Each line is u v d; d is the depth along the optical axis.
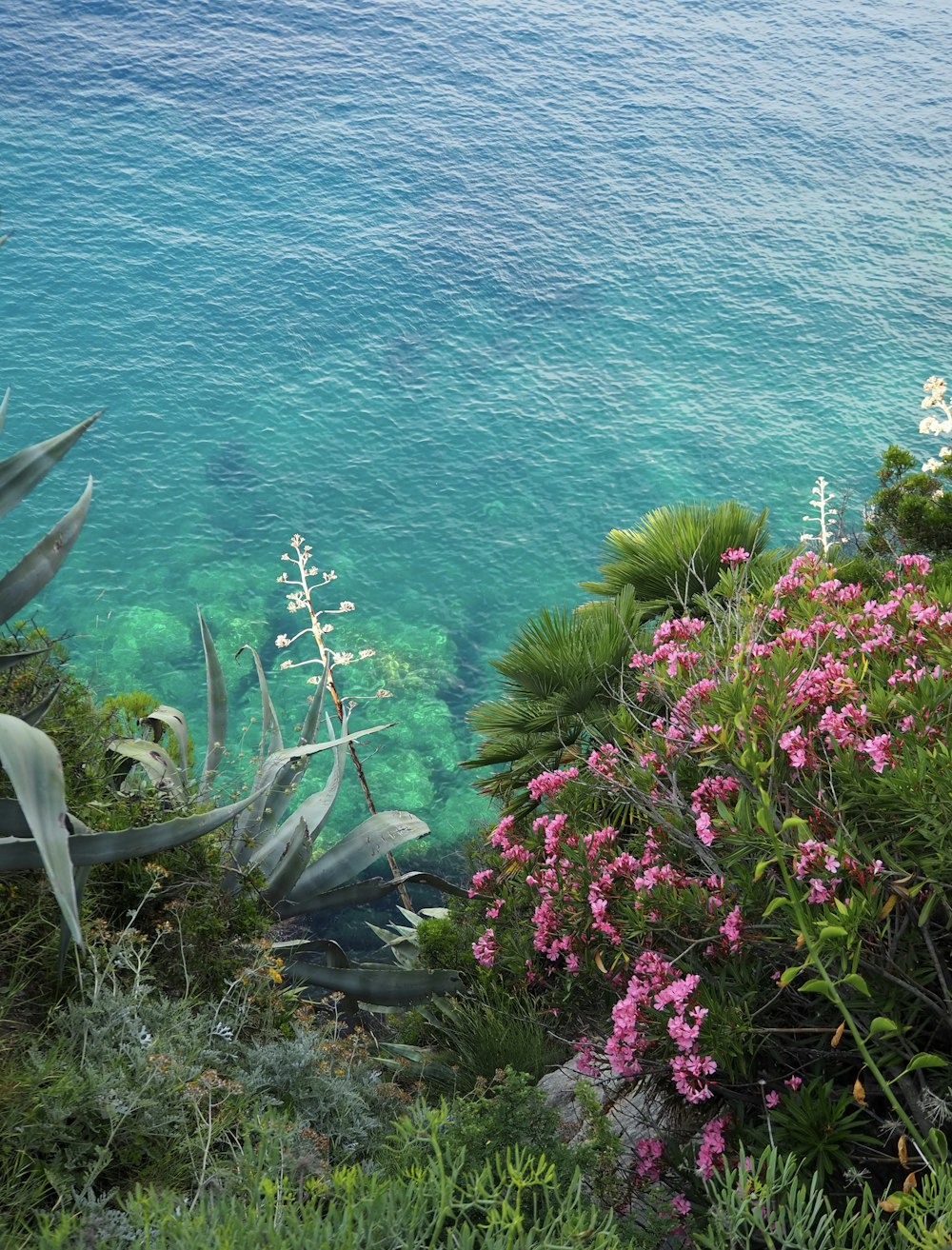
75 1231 2.24
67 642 33.53
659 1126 3.75
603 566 6.96
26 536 42.88
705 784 3.82
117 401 53.19
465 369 59.62
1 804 3.32
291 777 6.59
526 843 4.90
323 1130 3.63
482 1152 2.74
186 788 5.24
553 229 74.81
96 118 81.69
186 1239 1.83
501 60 102.62
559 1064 5.25
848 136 92.06
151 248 66.94
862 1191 3.07
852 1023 2.29
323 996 6.97
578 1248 1.90
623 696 4.86
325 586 41.06
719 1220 2.08
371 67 97.50
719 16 117.44
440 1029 6.20
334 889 6.68
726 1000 3.43
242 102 87.56
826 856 3.09
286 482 48.91
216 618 37.25
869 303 68.44
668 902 3.65
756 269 71.69
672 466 53.03
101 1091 3.06
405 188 78.44
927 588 4.72
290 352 59.12
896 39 113.06
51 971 3.81
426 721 31.84
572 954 4.11
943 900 3.04
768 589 5.14
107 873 4.50
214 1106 3.45
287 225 71.69
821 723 3.54
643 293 68.50
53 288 61.50
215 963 4.50
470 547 45.97
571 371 60.25
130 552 42.03
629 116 94.38
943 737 3.37
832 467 53.41
